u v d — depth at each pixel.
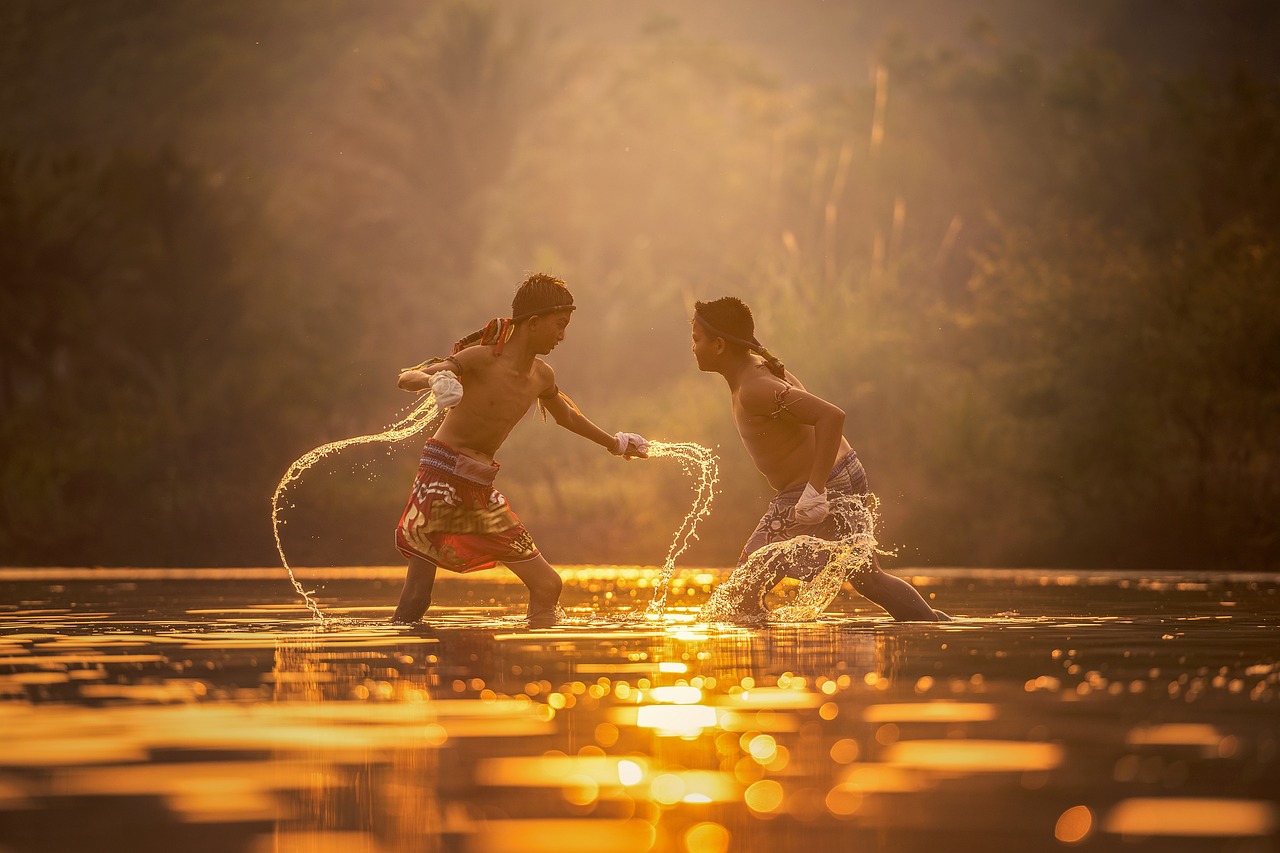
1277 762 7.76
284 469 61.25
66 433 67.12
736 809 6.68
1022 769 7.58
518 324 20.00
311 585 32.34
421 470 19.66
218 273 86.81
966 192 102.12
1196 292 53.72
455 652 14.07
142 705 9.95
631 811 6.65
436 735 8.67
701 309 20.97
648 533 53.47
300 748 8.22
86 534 53.62
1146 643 14.98
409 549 19.47
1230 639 15.53
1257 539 43.94
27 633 16.78
